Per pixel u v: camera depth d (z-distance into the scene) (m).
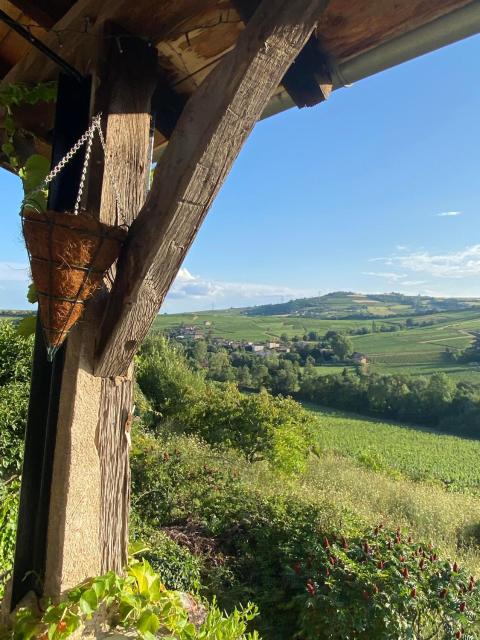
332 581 3.93
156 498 6.09
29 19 1.77
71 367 1.36
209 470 6.77
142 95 1.44
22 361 7.39
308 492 7.47
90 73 1.53
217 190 1.16
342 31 1.41
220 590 4.59
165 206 1.15
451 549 7.01
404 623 3.62
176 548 4.75
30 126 1.99
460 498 11.17
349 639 3.69
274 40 1.05
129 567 1.53
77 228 1.08
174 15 1.36
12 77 1.77
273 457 9.84
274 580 4.62
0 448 6.59
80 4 1.38
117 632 1.40
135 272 1.20
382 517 7.76
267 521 5.37
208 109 1.11
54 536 1.37
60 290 1.13
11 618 1.40
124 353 1.34
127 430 1.47
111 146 1.37
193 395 12.52
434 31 1.33
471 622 3.76
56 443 1.39
